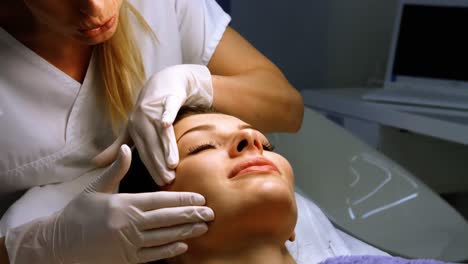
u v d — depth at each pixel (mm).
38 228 1040
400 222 1715
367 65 2586
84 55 1230
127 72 1271
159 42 1365
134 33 1326
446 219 1686
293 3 2424
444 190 2279
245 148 1002
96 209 985
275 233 978
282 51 2465
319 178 1863
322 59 2539
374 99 2174
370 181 1813
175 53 1408
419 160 2203
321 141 1916
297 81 2527
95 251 982
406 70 2309
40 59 1184
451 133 1836
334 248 1451
